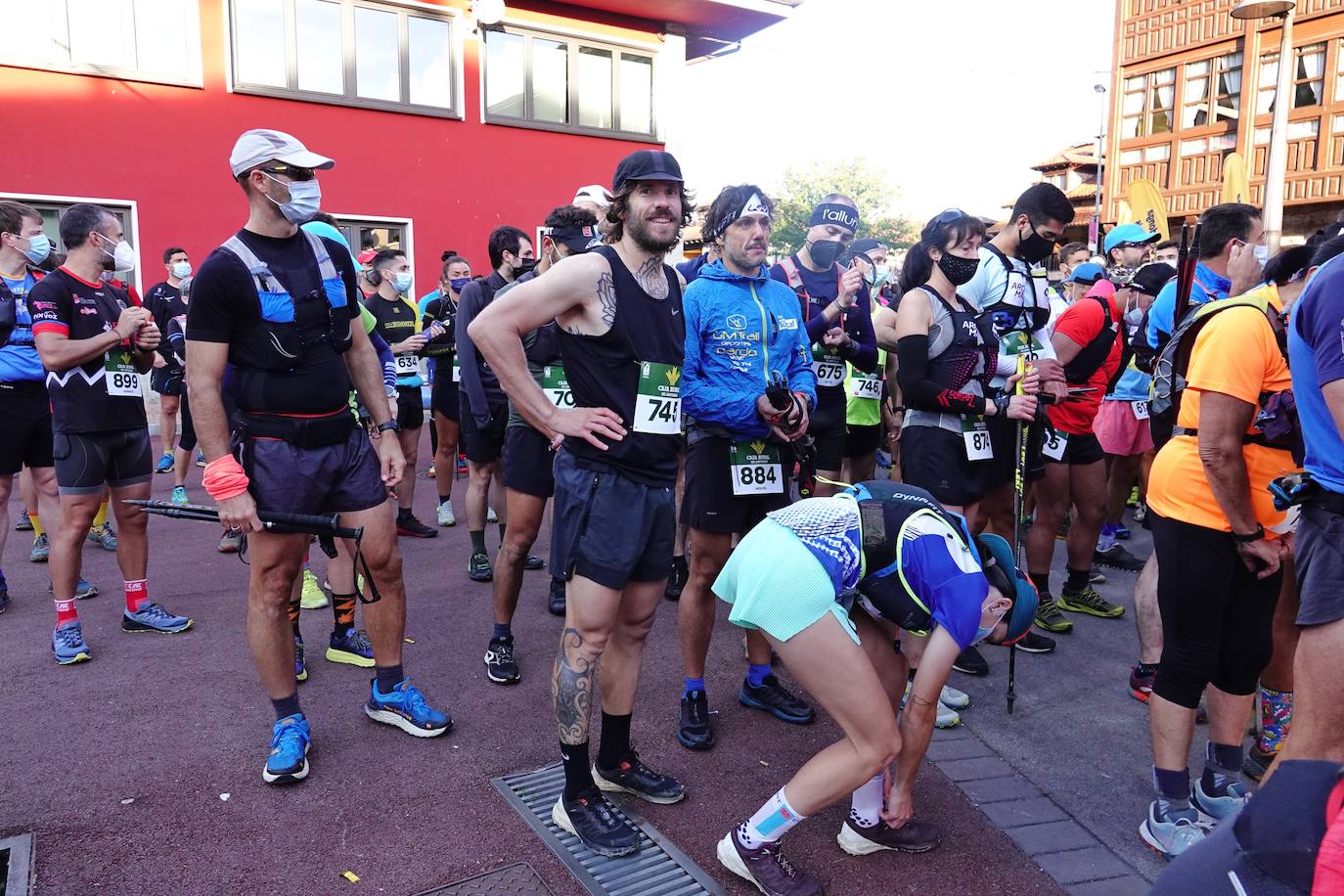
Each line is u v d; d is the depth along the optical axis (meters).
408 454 6.21
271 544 2.89
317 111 11.70
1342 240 2.18
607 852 2.55
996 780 3.07
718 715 3.54
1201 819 2.70
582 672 2.63
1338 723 2.12
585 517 2.60
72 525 3.93
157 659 4.01
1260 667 2.71
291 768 2.92
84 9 10.23
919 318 3.58
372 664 3.97
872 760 2.31
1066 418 4.45
